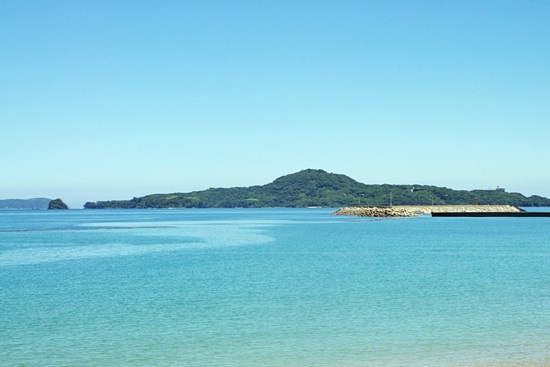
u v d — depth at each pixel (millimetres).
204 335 23250
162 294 33375
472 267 47406
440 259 54656
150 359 19984
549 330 23422
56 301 31172
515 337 22297
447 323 24953
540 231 107000
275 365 19156
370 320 25750
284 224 151500
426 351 20469
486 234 98000
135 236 98625
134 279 40125
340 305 29484
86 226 147000
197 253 62719
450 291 33938
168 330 24141
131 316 26984
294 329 24141
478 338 22234
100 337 23031
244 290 34750
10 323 25578
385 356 19953
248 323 25328
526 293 33000
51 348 21422
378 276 41344
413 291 34031
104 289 35438
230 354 20484
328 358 19828
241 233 107562
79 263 51875
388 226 132875
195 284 37438
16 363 19562
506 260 53531
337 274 42688
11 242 83062
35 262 53031
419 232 105625
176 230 121562
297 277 40906
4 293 34000
